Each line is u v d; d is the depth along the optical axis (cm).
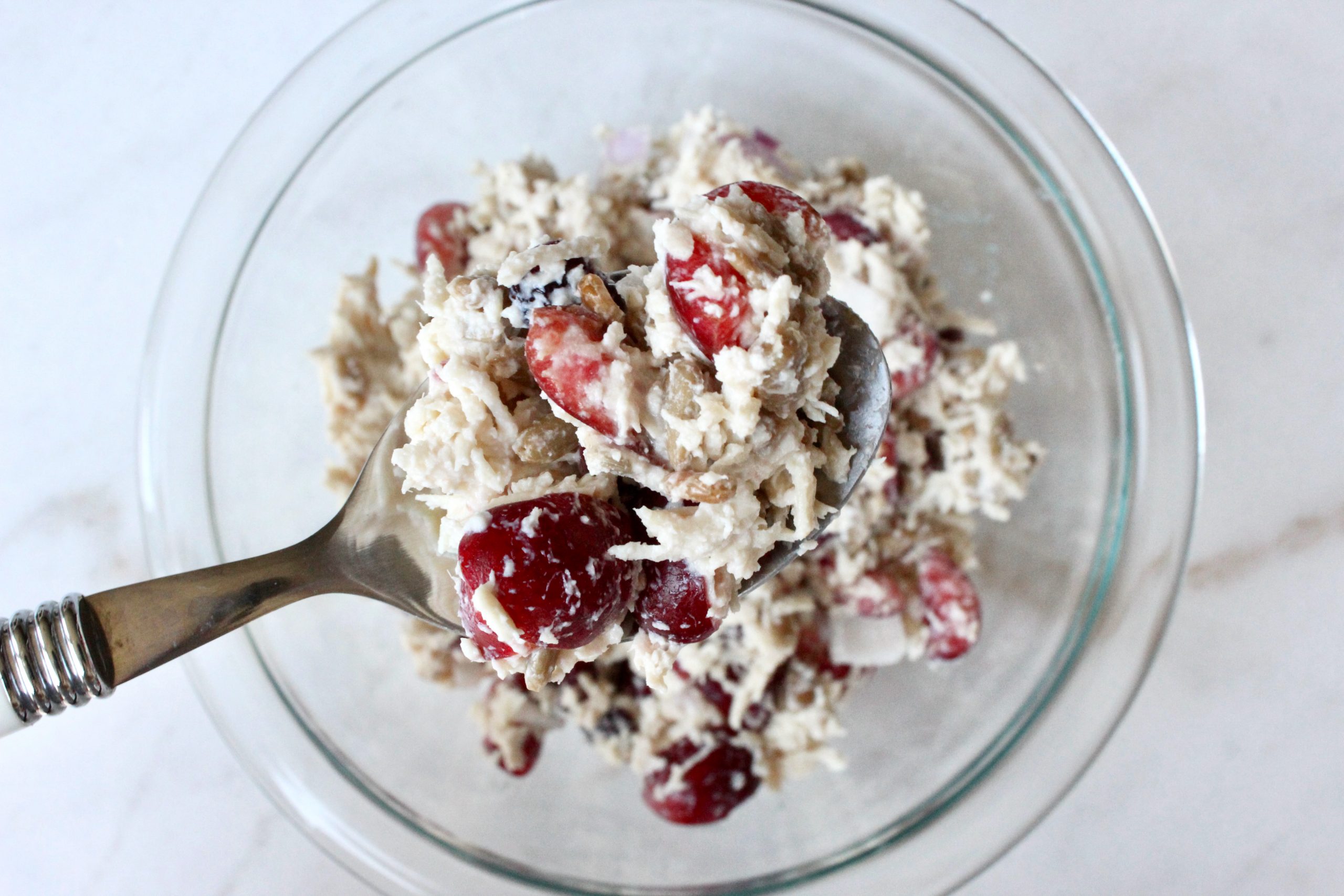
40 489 28
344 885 27
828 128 27
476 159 26
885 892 24
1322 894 27
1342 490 28
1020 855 28
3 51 28
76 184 28
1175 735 28
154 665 18
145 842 27
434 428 18
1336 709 28
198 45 28
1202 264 28
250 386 27
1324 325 28
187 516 25
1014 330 27
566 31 26
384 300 27
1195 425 24
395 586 20
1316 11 28
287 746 25
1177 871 28
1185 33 28
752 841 25
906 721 26
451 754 26
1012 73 25
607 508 18
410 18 26
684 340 18
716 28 27
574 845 26
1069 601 25
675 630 18
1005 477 25
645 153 27
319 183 27
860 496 24
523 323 18
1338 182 28
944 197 27
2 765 27
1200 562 28
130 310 28
